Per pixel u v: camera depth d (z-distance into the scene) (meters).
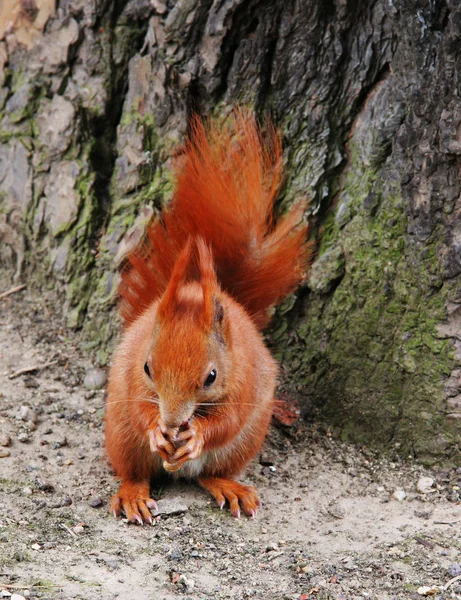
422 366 10.01
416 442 10.08
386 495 9.55
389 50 10.43
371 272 10.38
